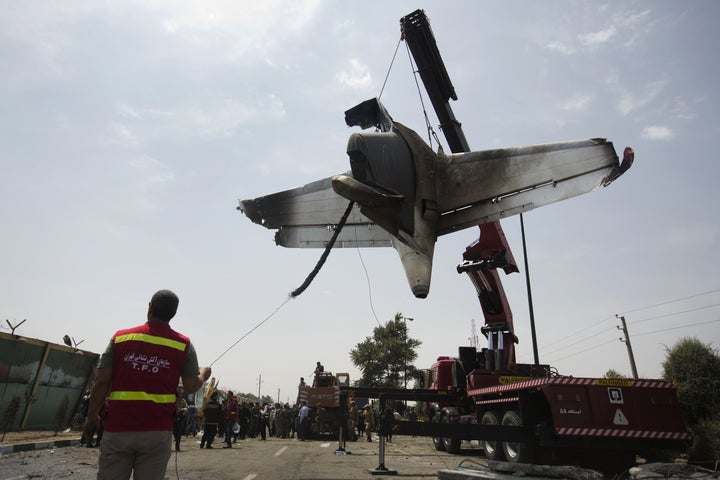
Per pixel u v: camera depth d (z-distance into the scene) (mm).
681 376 14219
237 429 18109
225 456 12352
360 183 5898
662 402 9117
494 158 7008
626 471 9508
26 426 16703
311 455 13023
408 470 9914
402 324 47719
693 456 10492
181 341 3469
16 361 15562
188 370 3496
